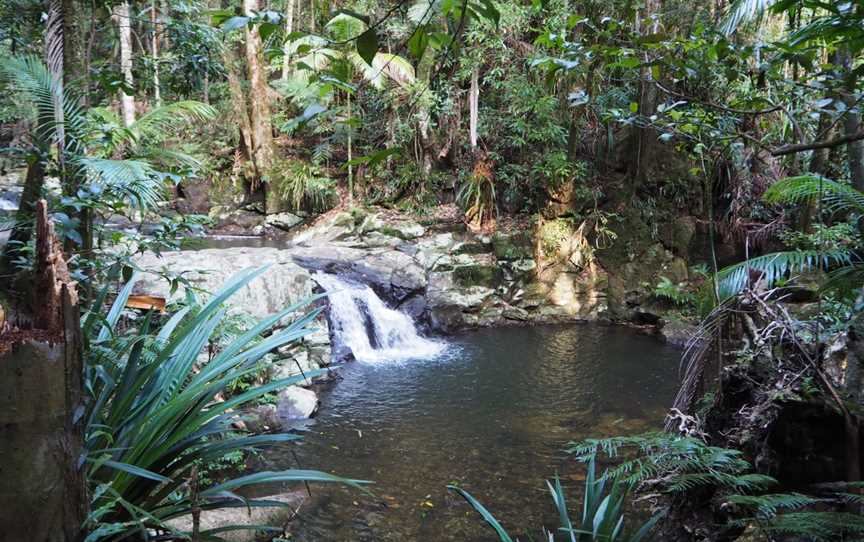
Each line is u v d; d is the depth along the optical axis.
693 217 8.79
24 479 1.22
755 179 7.75
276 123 11.33
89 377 1.78
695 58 1.83
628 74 7.49
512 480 4.04
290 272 6.27
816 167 5.75
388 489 3.88
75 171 2.80
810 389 2.39
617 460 4.30
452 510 3.63
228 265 5.92
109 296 3.57
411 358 7.02
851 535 1.76
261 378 5.16
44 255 1.32
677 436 2.38
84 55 3.02
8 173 10.12
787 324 2.59
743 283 2.77
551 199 9.16
